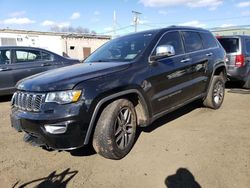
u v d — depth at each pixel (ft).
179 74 16.11
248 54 29.07
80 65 14.73
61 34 116.57
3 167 12.41
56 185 10.85
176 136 15.35
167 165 12.05
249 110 20.51
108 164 12.36
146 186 10.53
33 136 12.09
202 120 18.15
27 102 11.92
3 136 16.31
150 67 14.21
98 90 11.64
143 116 14.05
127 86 12.74
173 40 16.58
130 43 15.87
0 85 25.81
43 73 13.82
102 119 12.00
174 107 16.20
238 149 13.37
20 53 27.20
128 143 13.10
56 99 11.21
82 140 11.40
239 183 10.43
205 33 20.12
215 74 21.01
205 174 11.16
